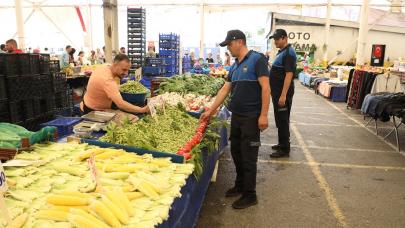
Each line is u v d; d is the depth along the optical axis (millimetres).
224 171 4969
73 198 1895
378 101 6891
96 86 4414
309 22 22688
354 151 6059
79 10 23594
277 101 5371
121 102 4152
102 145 2982
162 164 2576
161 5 23375
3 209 1586
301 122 8586
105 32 8461
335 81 12977
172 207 2121
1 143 2707
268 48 23984
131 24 9281
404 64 9719
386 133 7484
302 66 21703
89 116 4090
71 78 8234
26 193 1969
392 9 21844
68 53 13773
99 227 1693
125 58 4355
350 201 4027
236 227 3398
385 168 5188
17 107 4656
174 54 10586
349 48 22672
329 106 11320
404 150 6156
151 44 17453
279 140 5656
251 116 3551
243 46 3562
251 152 3645
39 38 24344
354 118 9195
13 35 23750
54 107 5512
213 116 4387
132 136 3031
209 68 14398
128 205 1921
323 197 4125
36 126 5066
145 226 1776
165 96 5375
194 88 6562
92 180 2191
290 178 4719
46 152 2713
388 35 21781
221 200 3990
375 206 3910
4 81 4406
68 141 3139
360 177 4797
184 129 3707
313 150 6094
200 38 22781
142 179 2217
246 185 3783
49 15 23766
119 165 2453
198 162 2895
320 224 3488
